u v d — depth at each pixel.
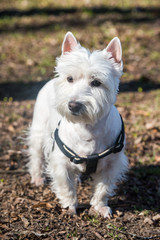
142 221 3.60
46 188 4.23
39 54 9.58
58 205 3.82
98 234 3.32
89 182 4.36
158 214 3.65
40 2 15.25
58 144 3.47
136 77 8.00
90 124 3.25
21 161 4.89
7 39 10.92
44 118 4.23
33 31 11.67
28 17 13.25
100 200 3.71
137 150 5.13
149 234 3.38
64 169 3.57
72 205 3.69
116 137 3.46
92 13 13.51
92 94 3.13
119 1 15.21
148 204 3.92
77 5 14.78
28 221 3.48
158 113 6.25
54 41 10.58
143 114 6.26
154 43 10.30
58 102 3.22
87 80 3.16
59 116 3.67
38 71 8.45
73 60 3.16
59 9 14.24
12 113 6.43
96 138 3.34
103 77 3.14
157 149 5.15
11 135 5.62
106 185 3.66
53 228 3.40
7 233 3.26
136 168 4.68
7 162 4.82
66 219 3.56
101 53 3.31
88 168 3.50
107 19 12.73
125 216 3.67
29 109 6.64
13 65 8.82
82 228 3.43
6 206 3.77
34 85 7.67
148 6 14.34
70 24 12.28
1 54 9.61
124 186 4.28
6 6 14.67
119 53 3.29
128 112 6.30
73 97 3.06
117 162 3.57
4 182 4.29
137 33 11.14
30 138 4.46
